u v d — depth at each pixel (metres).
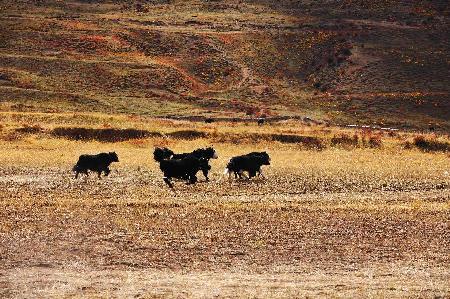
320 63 110.62
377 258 16.23
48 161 31.84
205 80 102.19
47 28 112.62
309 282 14.31
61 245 16.73
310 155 37.91
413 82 102.62
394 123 87.38
